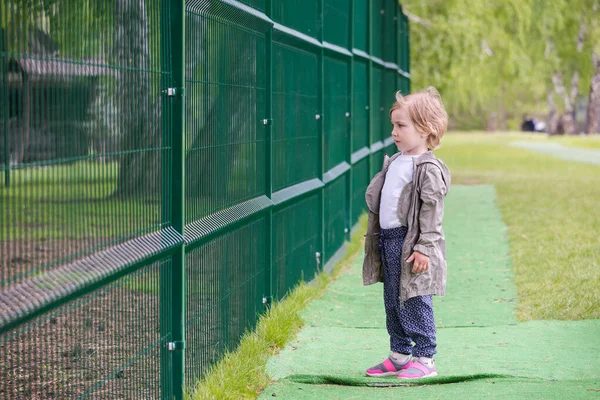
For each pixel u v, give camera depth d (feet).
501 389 26.53
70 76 17.01
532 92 362.74
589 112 338.13
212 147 26.50
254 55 31.99
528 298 41.78
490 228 69.51
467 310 39.63
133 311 22.81
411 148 27.84
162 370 22.97
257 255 33.01
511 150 223.71
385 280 28.19
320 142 45.98
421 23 135.64
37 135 16.03
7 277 15.72
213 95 26.53
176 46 22.53
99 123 18.43
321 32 45.55
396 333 28.35
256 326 32.45
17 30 15.03
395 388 27.02
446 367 29.35
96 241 18.74
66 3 16.71
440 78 138.10
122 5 19.48
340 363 30.14
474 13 136.46
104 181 18.88
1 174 15.25
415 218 27.17
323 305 39.68
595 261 51.39
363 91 68.90
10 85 15.12
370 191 28.17
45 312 16.58
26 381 25.26
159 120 21.90
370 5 69.41
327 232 49.57
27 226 16.39
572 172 142.51
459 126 499.92
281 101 36.83
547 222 71.67
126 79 19.76
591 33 165.68
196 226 24.72
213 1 25.88
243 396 25.70
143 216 21.06
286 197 36.83
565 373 28.40
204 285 25.85
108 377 21.83
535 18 150.10
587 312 37.96
